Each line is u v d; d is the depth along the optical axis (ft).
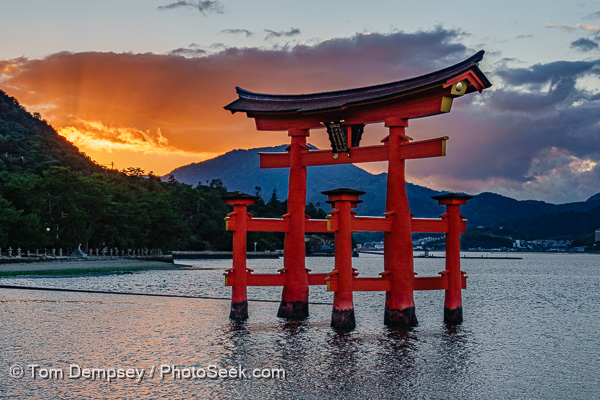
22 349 119.85
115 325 148.56
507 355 127.03
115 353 118.83
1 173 495.82
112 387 97.19
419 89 133.69
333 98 153.38
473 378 107.55
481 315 199.52
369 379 104.32
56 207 451.53
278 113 157.99
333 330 144.05
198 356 117.80
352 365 112.88
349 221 141.79
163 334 138.10
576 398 97.81
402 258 145.07
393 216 144.56
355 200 143.02
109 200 512.22
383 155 144.46
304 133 157.58
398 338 136.77
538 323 181.88
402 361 116.88
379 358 118.42
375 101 141.18
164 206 615.98
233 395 94.58
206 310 177.17
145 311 173.58
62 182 453.17
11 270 327.47
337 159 152.05
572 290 353.10
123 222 555.69
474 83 132.98
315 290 278.87
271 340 132.67
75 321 153.07
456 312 154.92
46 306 179.42
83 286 263.49
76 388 96.22
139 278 339.77
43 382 98.73
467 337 141.38
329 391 97.35
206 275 391.65
